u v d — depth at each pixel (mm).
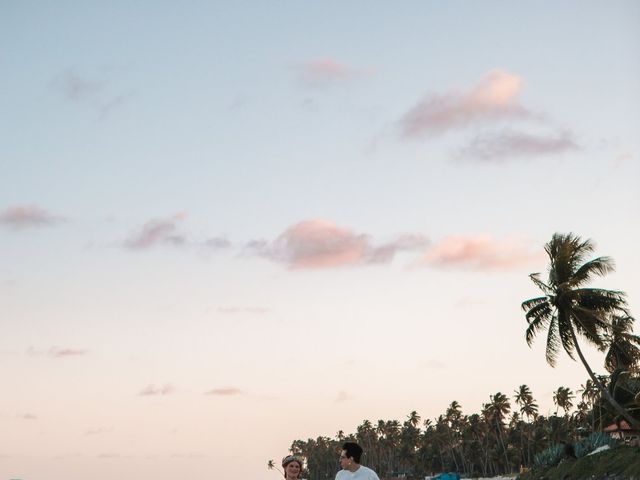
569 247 63969
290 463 9656
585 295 63625
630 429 79062
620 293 63750
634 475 58750
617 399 78625
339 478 9938
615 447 70500
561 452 83438
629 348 67062
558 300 63625
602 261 63594
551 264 65438
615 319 66125
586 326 63000
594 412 96625
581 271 63844
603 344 63438
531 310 64750
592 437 79688
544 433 189375
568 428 182125
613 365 68625
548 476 78250
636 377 73688
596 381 64750
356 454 10000
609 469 63875
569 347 64500
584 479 67562
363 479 9820
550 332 64812
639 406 75625
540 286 64875
